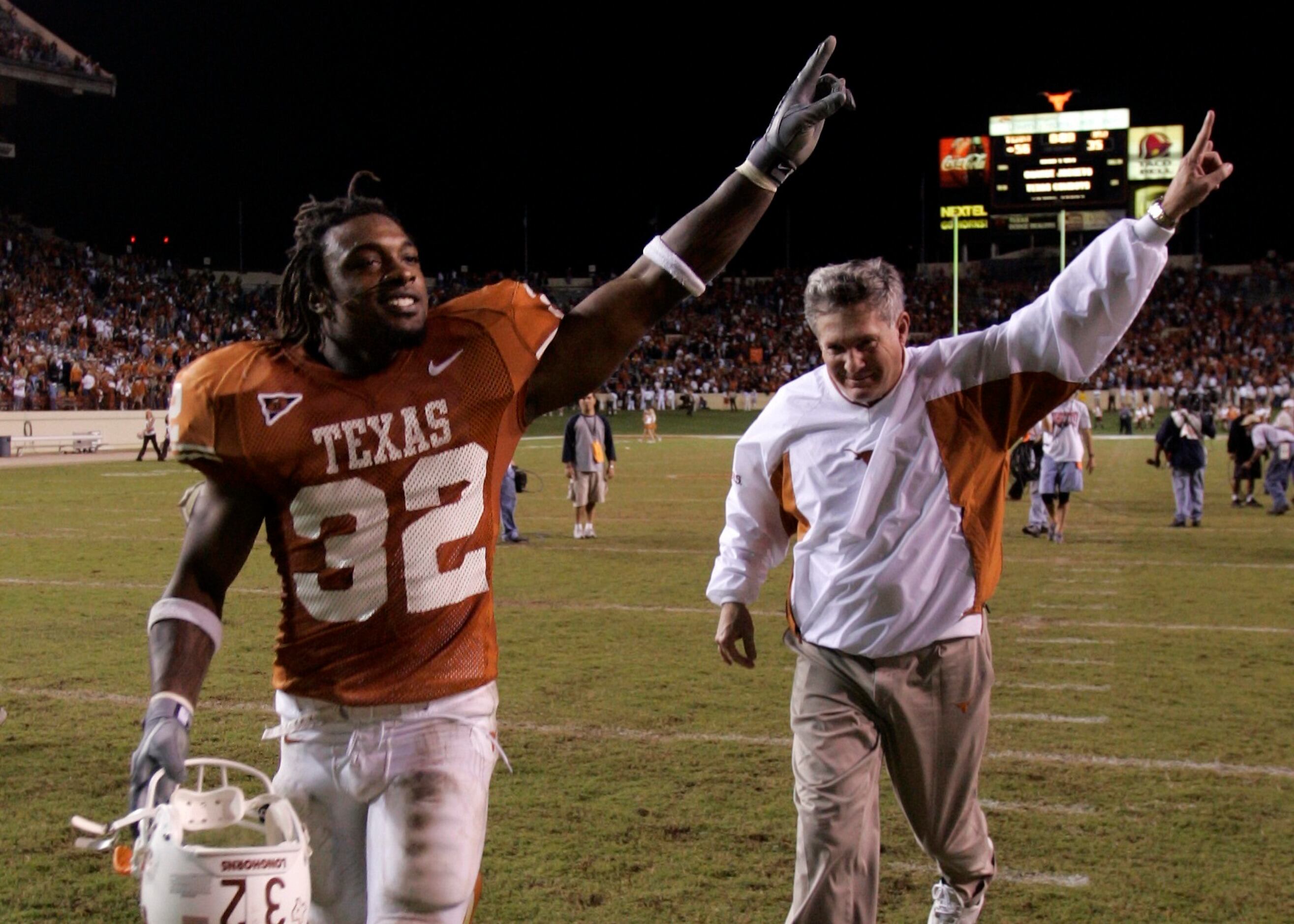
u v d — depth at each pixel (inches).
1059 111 2119.8
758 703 246.7
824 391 130.7
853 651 125.9
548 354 104.0
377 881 93.4
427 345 98.5
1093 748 214.2
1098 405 1815.9
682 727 229.3
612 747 216.4
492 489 100.7
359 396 95.7
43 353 1327.5
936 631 125.6
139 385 1362.0
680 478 890.1
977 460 127.1
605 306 105.3
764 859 164.7
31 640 311.6
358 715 95.7
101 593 384.5
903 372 127.7
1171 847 168.2
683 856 165.8
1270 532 547.5
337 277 95.3
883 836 177.5
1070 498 718.5
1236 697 249.8
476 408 98.5
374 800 96.1
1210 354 1957.4
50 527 573.3
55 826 177.5
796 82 105.0
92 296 1555.1
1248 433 669.9
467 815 94.8
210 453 94.0
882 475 125.7
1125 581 404.8
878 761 127.2
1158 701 246.7
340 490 94.7
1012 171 2116.1
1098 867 161.3
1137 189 2098.9
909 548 125.0
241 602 367.2
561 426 1776.6
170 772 85.3
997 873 159.5
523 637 314.2
